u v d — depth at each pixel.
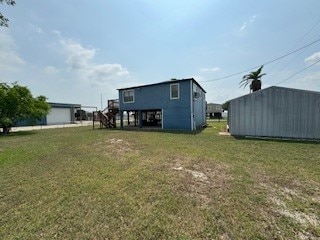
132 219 2.79
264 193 3.55
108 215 2.92
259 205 3.12
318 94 9.09
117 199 3.42
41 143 9.66
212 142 9.08
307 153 6.55
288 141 9.15
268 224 2.62
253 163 5.41
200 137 10.90
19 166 5.51
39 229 2.61
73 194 3.65
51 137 12.20
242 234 2.43
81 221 2.77
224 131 14.41
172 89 16.12
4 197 3.57
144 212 2.97
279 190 3.67
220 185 3.93
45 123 27.47
